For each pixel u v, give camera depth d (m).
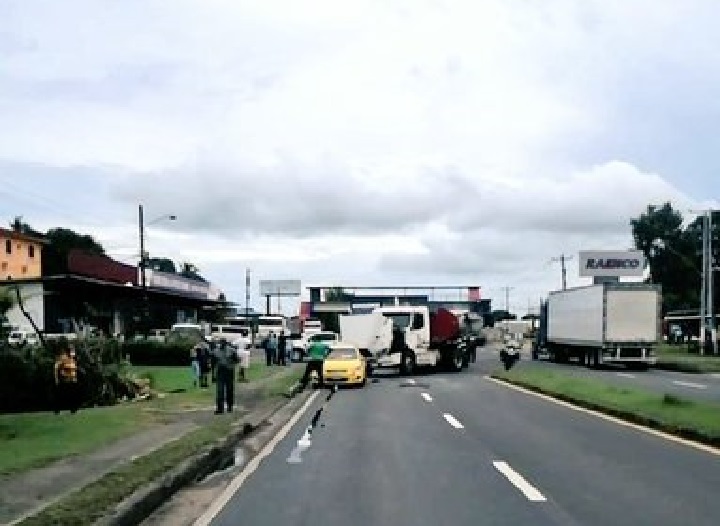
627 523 8.00
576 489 9.77
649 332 42.72
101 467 11.17
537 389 26.38
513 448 13.44
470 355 52.03
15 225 97.69
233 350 19.94
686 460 11.91
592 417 18.16
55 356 22.28
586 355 46.31
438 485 10.22
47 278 43.16
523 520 8.17
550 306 54.22
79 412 20.00
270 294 131.50
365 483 10.46
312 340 46.00
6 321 21.70
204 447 12.97
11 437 14.77
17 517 8.02
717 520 8.12
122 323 57.91
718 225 108.44
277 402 22.88
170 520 8.59
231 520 8.41
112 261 56.03
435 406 21.69
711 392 25.61
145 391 25.38
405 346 38.91
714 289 103.19
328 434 15.99
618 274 88.31
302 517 8.49
